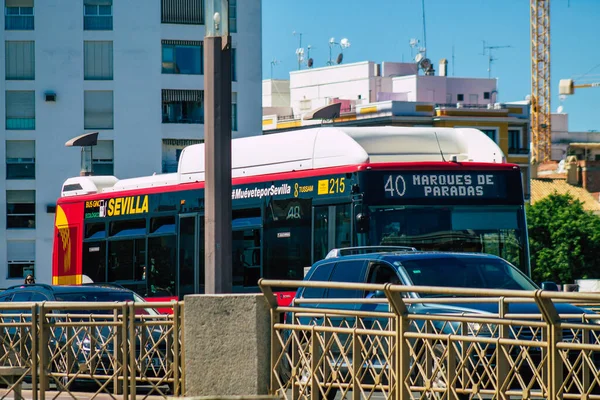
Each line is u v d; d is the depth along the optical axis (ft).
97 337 47.39
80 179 109.81
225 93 46.11
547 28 603.67
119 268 101.35
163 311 93.40
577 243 332.80
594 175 429.38
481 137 82.38
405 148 81.56
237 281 85.61
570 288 123.34
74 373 47.29
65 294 73.41
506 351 33.73
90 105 245.65
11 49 244.22
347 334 38.27
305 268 79.20
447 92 419.54
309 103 414.82
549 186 431.02
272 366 40.55
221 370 41.47
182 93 248.32
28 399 51.39
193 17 248.73
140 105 246.27
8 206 243.81
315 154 80.28
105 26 245.45
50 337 47.73
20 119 244.22
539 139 599.57
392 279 55.62
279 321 40.91
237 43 251.80
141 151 246.27
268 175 83.87
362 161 76.13
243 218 85.92
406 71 432.66
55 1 244.22
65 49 244.22
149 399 46.14
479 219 77.15
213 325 41.68
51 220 243.60
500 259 57.57
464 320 34.60
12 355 48.70
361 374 37.65
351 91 428.15
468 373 35.17
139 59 246.27
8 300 75.92
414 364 35.91
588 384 32.55
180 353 45.93
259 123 252.21
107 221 103.65
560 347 31.89
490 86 426.10
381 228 75.15
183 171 94.22
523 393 33.32
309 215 79.66
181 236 93.50
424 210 76.18
